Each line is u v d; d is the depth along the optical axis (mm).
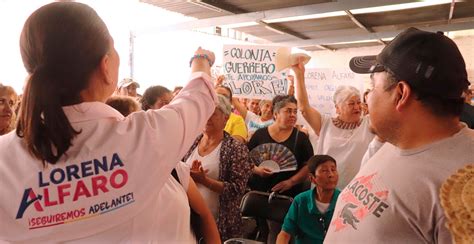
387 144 871
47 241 637
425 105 726
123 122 676
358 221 806
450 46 714
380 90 788
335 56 10484
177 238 806
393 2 4574
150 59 6852
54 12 630
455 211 612
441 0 5250
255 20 5527
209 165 2057
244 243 1801
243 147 2098
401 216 727
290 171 2621
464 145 695
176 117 710
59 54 619
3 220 620
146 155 658
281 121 2668
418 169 719
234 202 1985
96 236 657
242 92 3395
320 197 2023
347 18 6277
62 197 623
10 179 622
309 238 2012
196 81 791
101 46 667
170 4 5383
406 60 730
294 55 2664
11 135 670
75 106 650
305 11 5133
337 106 2717
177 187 872
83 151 630
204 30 7809
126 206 657
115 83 731
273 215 2279
